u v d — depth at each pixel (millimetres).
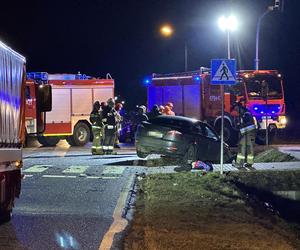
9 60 8625
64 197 11336
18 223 8930
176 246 7238
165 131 16484
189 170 15844
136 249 7172
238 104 16500
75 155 20000
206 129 17031
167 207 10203
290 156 18812
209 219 9250
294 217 12312
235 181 13844
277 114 25672
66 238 7902
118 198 11227
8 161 8609
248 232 8414
